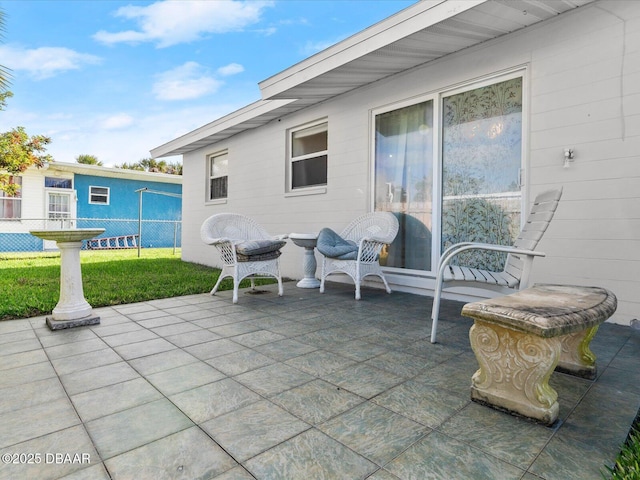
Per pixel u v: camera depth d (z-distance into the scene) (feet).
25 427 4.50
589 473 3.66
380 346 7.50
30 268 21.47
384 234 13.38
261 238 14.55
